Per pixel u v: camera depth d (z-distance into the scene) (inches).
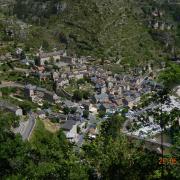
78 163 2281.0
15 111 7440.9
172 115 2034.9
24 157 3085.6
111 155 2128.4
